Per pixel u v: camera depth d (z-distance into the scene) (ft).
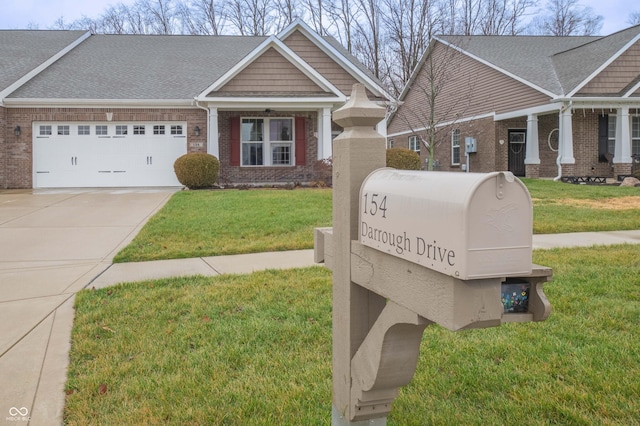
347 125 6.93
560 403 9.43
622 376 10.37
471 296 4.60
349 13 118.32
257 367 11.22
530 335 12.73
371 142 6.67
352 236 6.71
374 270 6.08
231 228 27.96
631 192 45.03
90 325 13.74
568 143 57.06
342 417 7.20
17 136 52.65
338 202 7.01
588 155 61.05
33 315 14.88
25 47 62.54
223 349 12.09
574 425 8.78
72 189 51.90
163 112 54.44
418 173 5.48
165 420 9.16
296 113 56.24
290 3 122.62
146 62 62.13
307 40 59.21
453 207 4.49
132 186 54.75
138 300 15.92
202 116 54.95
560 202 39.19
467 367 11.05
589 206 36.96
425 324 5.40
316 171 52.95
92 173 54.19
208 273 19.69
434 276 4.89
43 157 53.42
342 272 6.96
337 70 59.31
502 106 66.69
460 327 4.60
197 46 67.72
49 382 10.62
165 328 13.52
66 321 14.35
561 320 13.65
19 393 10.16
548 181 55.36
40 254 23.25
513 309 5.01
